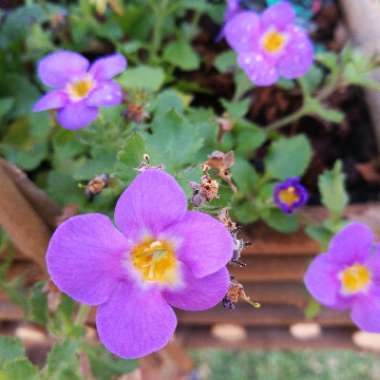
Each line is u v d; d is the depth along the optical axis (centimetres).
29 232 8
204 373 18
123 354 5
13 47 12
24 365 7
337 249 8
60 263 5
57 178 9
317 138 12
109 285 5
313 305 11
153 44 12
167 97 9
